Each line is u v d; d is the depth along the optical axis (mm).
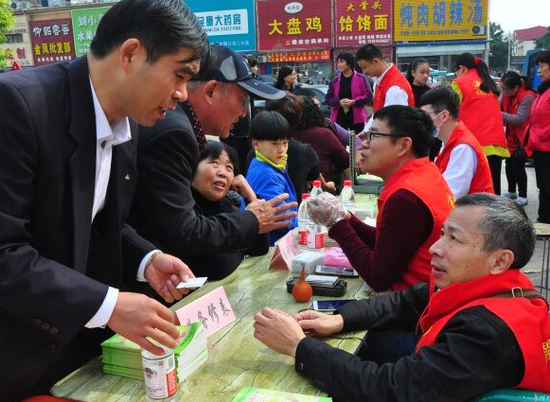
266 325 1481
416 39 16828
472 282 1368
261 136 2920
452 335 1265
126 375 1412
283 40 17641
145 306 1220
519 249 1337
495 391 1251
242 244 1883
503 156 5277
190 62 1307
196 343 1426
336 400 1430
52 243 1342
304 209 2578
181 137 1720
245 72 1955
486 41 16625
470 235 1349
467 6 16406
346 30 17156
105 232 1562
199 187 2203
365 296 1934
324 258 2252
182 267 1599
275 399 1256
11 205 1206
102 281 1592
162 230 1737
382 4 16656
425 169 2025
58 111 1295
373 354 1895
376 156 2111
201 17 17891
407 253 1893
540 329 1264
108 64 1302
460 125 3193
